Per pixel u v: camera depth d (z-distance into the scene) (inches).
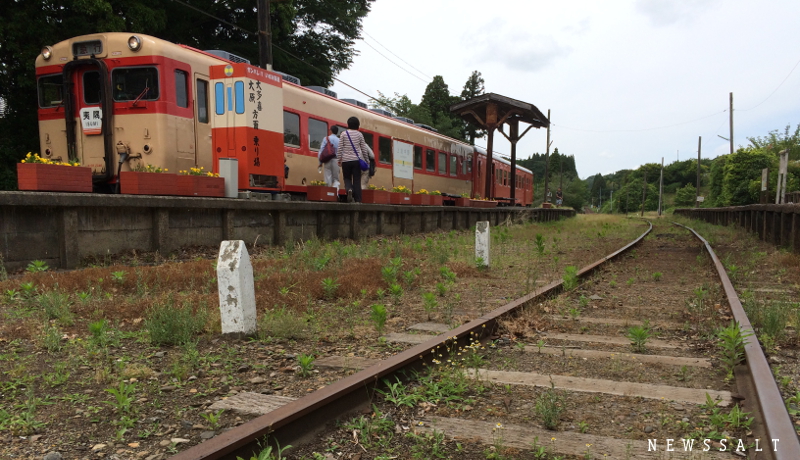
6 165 679.1
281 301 234.5
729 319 214.8
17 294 223.6
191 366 150.4
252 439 96.6
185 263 313.6
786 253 426.6
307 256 366.3
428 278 324.5
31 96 691.4
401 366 141.7
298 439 106.8
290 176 535.2
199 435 108.5
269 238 438.6
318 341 185.5
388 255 412.5
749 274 343.6
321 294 261.6
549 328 210.4
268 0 604.4
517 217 1057.5
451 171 971.9
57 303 203.6
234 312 181.3
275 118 477.1
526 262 416.5
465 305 254.4
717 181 2162.9
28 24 636.7
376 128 703.1
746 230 721.6
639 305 257.1
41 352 160.6
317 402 111.4
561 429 115.6
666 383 145.6
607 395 136.0
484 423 118.2
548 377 149.6
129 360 154.6
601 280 335.9
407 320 223.0
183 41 914.1
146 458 98.5
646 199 4901.6
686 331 204.5
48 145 443.5
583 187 5022.1
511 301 242.1
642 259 463.2
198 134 446.9
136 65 409.7
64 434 108.2
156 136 408.5
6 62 669.9
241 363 155.9
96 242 309.0
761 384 123.0
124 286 249.4
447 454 105.0
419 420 120.9
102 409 120.3
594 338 195.5
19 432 107.7
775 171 1620.3
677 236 810.2
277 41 1053.2
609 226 978.7
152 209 342.6
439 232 725.9
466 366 156.6
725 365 156.8
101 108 416.2
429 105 2335.1
